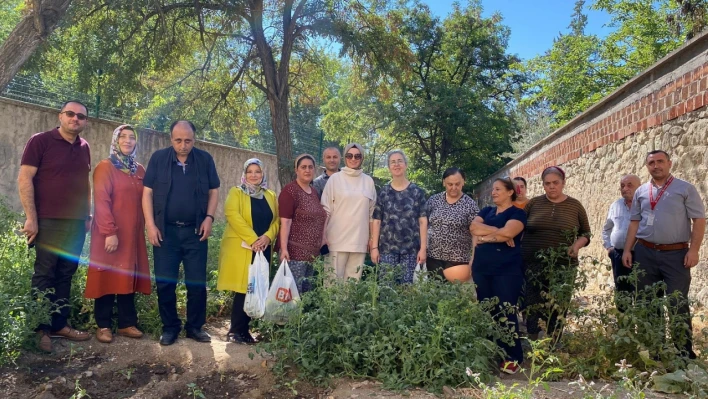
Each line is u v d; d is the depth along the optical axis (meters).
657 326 4.48
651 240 4.88
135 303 5.58
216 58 15.63
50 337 4.75
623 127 8.06
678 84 6.45
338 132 20.59
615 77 22.14
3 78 7.82
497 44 29.52
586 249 9.50
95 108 12.53
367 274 5.08
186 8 13.52
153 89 14.93
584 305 6.62
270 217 5.37
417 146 29.38
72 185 4.70
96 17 12.71
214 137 16.97
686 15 12.96
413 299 4.55
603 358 4.52
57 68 13.48
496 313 4.66
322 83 17.67
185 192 4.98
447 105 25.64
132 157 5.10
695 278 6.07
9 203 10.12
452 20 28.77
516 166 16.39
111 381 4.24
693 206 4.73
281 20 15.05
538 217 5.44
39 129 10.61
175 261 5.02
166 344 4.88
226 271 5.18
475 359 3.99
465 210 5.21
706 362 4.49
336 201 5.34
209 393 4.07
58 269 4.79
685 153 6.27
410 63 15.93
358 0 15.23
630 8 21.67
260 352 4.55
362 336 4.26
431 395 3.87
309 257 5.22
